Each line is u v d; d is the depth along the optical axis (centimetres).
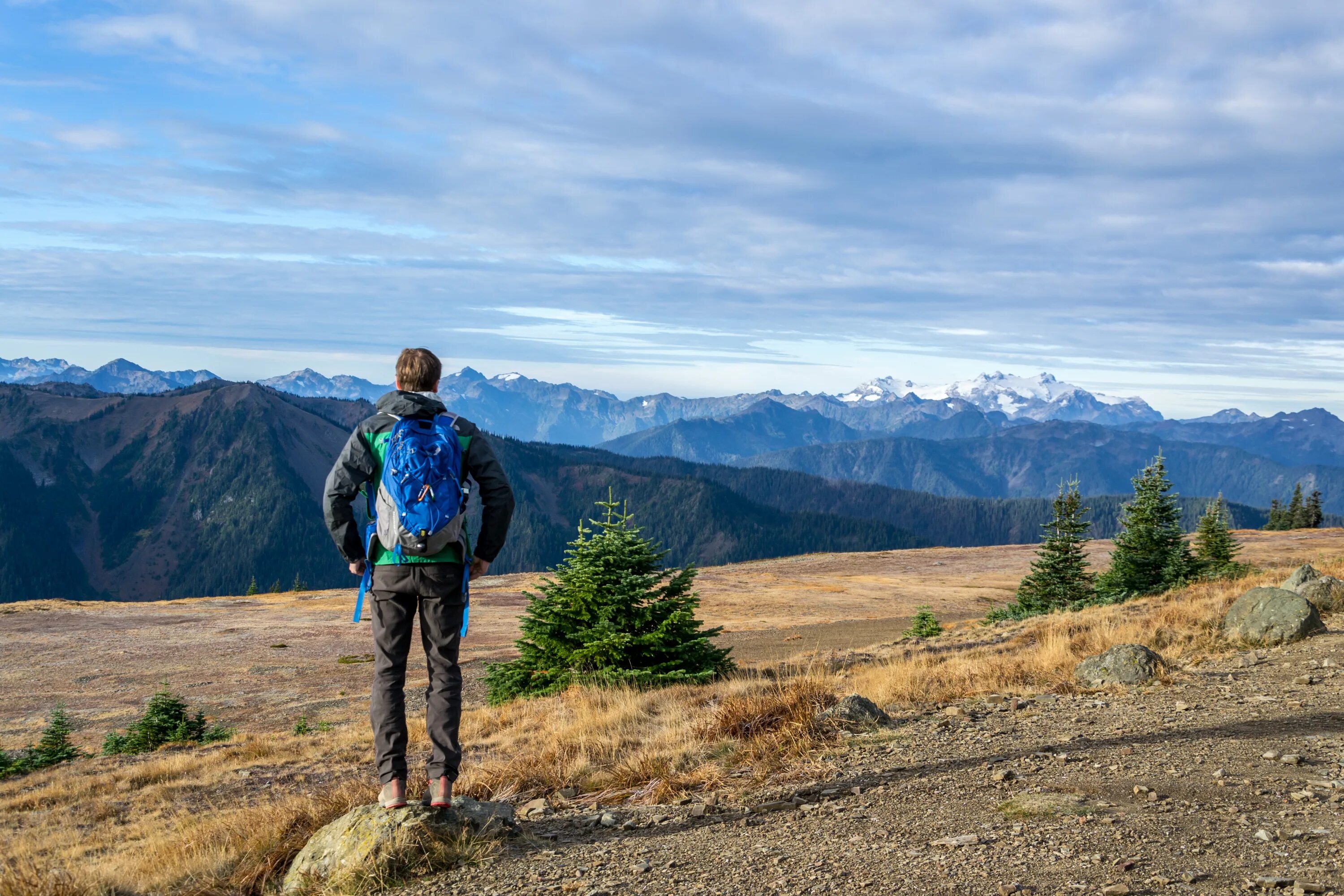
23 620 5669
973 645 1619
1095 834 375
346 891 384
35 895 490
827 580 7144
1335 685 691
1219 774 461
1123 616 1505
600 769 629
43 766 1884
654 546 1544
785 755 605
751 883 353
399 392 409
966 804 443
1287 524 12356
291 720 2638
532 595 1556
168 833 730
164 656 4278
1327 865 322
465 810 445
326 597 7212
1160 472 2509
